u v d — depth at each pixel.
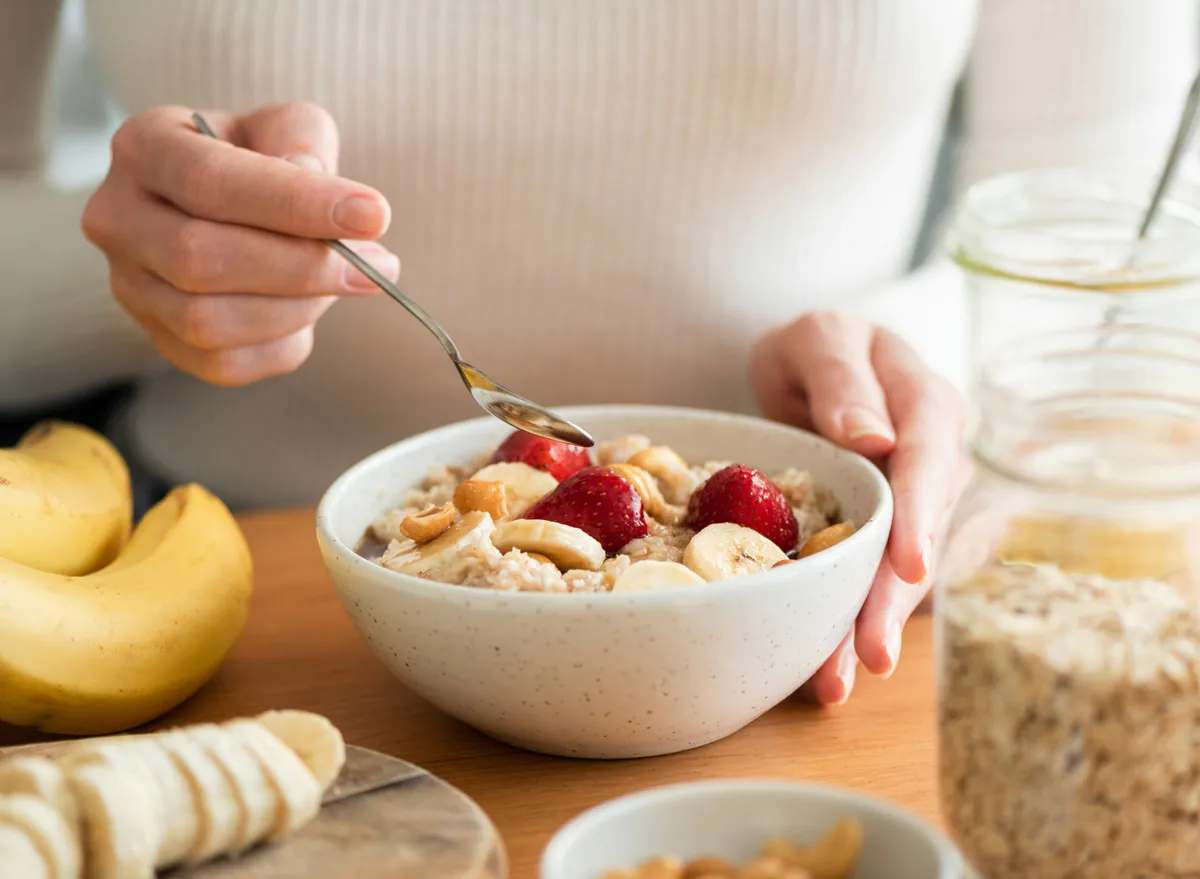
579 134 1.04
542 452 0.70
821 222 1.15
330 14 1.01
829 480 0.70
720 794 0.42
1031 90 1.32
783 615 0.54
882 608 0.64
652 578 0.54
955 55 1.16
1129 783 0.42
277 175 0.69
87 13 1.14
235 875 0.46
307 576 0.82
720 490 0.63
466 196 1.06
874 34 1.05
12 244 1.11
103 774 0.44
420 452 0.73
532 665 0.53
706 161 1.07
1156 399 0.48
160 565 0.67
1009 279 0.80
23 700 0.58
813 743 0.60
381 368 1.12
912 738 0.60
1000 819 0.44
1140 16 1.30
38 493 0.68
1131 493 0.43
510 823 0.55
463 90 1.02
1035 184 0.96
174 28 1.03
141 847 0.44
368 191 0.68
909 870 0.40
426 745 0.62
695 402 1.15
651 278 1.10
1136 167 1.09
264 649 0.73
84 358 1.14
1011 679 0.43
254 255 0.71
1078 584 0.45
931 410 0.73
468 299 1.10
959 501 0.49
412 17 1.01
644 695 0.54
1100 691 0.41
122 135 0.78
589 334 1.12
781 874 0.38
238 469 1.19
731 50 1.03
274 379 1.16
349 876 0.46
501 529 0.59
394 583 0.54
